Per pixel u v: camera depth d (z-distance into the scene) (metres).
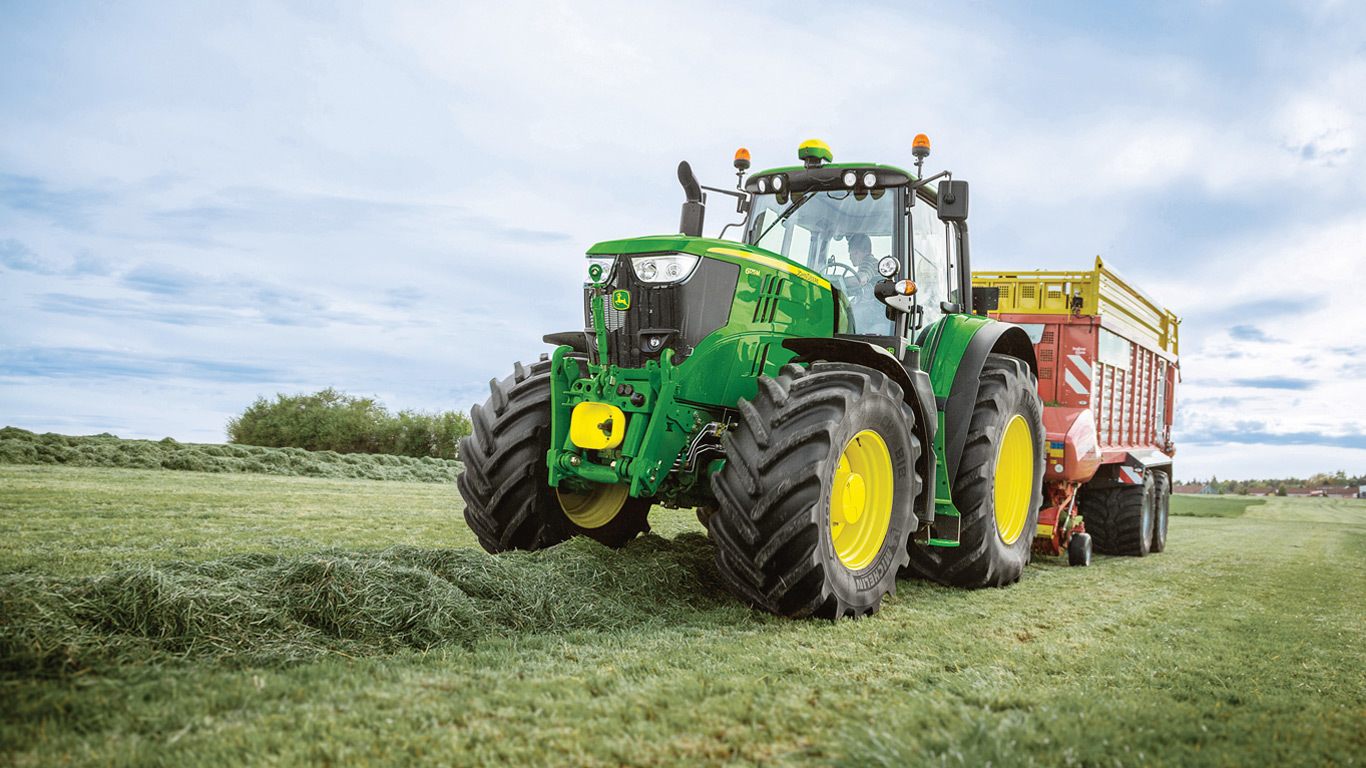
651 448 3.69
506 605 3.12
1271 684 2.82
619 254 3.90
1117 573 5.92
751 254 4.06
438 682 2.36
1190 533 10.78
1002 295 7.89
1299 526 13.02
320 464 12.47
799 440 3.40
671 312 3.81
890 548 3.95
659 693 2.37
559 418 4.00
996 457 4.92
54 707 1.99
